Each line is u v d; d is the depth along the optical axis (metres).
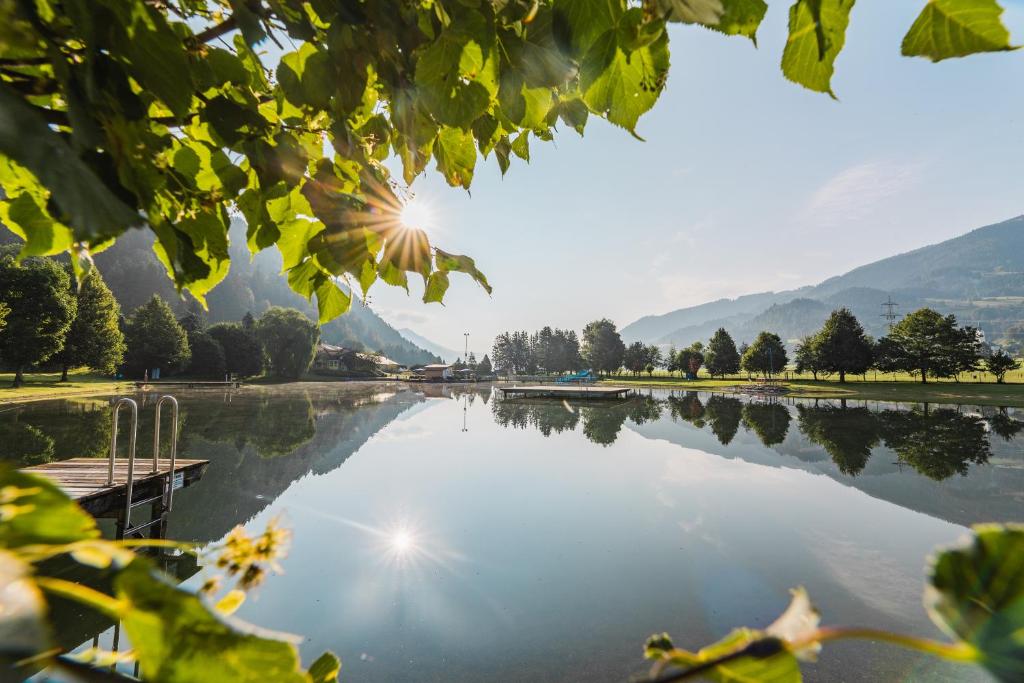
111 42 0.67
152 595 0.35
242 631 0.36
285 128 1.23
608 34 0.81
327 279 1.44
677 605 6.48
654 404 42.34
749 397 49.84
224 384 61.97
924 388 56.94
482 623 5.99
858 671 4.97
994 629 0.27
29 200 1.03
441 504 11.37
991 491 12.47
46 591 0.32
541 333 132.12
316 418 29.25
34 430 20.19
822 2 0.71
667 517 10.38
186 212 1.17
